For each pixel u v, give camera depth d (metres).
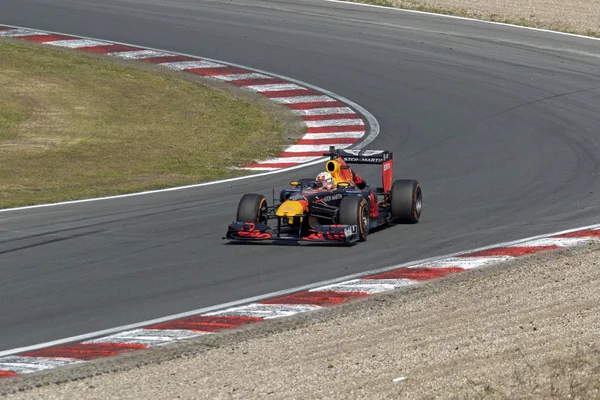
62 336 34.06
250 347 31.84
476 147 76.19
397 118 87.12
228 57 108.81
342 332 33.38
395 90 96.44
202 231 51.94
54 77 100.38
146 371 29.38
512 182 64.75
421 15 129.25
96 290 40.34
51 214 57.12
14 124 85.56
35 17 124.00
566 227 51.53
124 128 86.56
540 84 97.31
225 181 68.12
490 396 26.44
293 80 100.81
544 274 41.06
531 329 33.00
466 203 58.84
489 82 98.44
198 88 99.00
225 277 42.22
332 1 136.38
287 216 45.94
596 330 32.78
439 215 55.56
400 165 71.50
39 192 64.38
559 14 132.75
